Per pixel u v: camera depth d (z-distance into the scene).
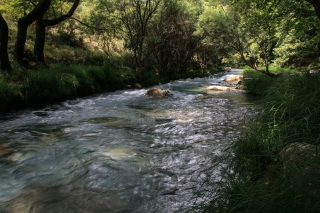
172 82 17.70
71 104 9.02
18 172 3.92
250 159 3.61
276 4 10.12
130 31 15.04
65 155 4.57
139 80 14.98
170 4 17.08
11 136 5.59
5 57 9.34
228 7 14.22
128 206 3.11
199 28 16.80
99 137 5.57
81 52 15.20
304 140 3.59
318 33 11.20
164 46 17.55
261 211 2.22
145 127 6.35
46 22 11.74
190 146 5.04
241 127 6.23
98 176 3.82
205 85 16.38
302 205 2.14
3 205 3.08
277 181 2.73
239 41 14.62
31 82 8.77
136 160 4.38
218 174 3.78
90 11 15.33
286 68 19.62
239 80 17.69
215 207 2.62
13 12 13.58
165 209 3.05
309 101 4.44
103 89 11.98
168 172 3.95
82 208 3.05
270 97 6.23
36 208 3.04
